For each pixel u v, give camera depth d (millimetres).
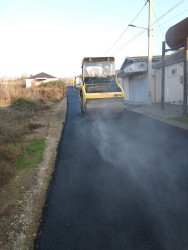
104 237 2889
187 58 10172
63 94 36156
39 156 6098
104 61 12789
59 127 10094
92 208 3523
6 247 2861
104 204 3607
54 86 34594
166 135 7434
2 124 8258
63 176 4758
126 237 2857
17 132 8062
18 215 3496
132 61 22047
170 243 2719
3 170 4848
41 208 3662
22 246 2863
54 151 6539
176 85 15758
